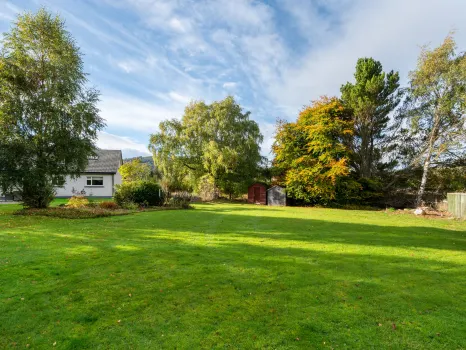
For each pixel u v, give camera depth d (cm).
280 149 2822
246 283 457
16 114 1363
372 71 2688
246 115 3120
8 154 1320
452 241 869
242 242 776
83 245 701
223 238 829
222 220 1256
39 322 324
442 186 2511
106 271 504
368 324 335
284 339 299
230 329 317
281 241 803
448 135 2266
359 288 448
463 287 464
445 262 614
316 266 560
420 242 843
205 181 2855
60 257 586
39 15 1448
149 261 569
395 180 2680
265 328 320
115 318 337
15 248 659
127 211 1528
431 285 470
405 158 2689
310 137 2638
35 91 1480
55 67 1453
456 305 393
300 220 1350
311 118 2686
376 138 2838
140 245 710
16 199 1512
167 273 499
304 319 343
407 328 328
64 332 305
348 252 686
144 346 281
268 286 446
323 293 424
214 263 564
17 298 384
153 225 1056
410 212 2022
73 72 1501
